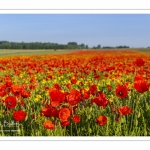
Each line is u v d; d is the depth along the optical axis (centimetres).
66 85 410
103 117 254
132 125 298
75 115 275
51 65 698
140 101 327
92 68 618
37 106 338
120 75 498
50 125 243
